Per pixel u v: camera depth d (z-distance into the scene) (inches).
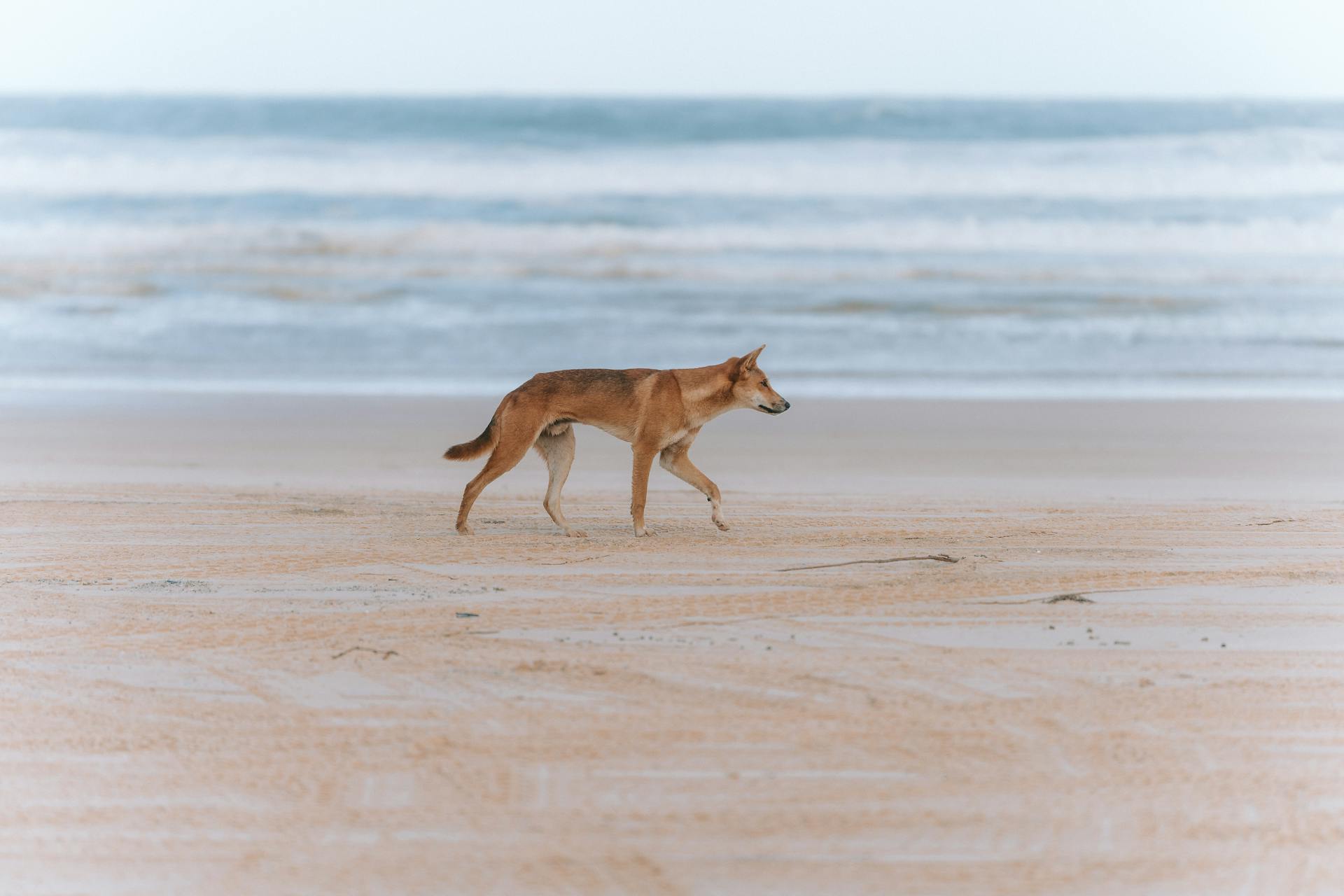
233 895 289.7
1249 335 1530.5
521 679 430.6
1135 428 1085.8
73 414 1119.0
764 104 2554.1
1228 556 626.2
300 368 1387.8
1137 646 470.6
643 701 409.1
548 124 2413.9
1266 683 428.1
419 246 1857.8
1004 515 746.8
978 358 1439.5
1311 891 293.4
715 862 303.3
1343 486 858.1
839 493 826.8
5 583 564.4
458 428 1083.9
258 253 1820.9
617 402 676.7
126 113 2386.8
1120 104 2485.2
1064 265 1800.0
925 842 313.7
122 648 467.8
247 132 2333.9
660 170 2148.1
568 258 1815.9
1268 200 2034.9
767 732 382.6
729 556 629.3
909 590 554.6
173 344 1470.2
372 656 456.8
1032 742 375.6
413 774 351.9
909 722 390.9
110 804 334.6
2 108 2333.9
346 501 787.4
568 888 291.3
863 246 1868.8
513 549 645.9
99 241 1840.6
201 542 658.2
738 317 1582.2
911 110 2482.8
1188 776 352.5
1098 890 293.3
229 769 356.5
